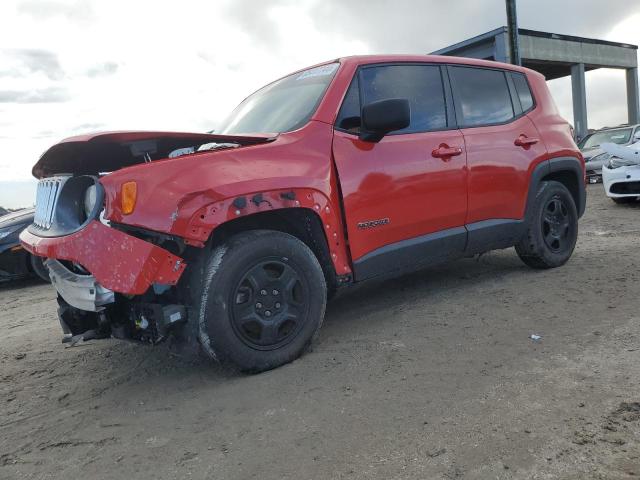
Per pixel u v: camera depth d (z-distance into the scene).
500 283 4.75
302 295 3.27
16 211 8.41
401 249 3.77
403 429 2.42
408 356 3.26
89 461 2.43
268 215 3.29
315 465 2.21
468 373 2.94
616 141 15.02
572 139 5.22
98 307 2.88
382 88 3.87
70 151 3.04
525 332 3.49
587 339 3.27
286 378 3.07
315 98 3.65
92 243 2.72
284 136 3.37
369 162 3.58
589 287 4.36
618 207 9.48
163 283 2.83
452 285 4.84
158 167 2.86
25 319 5.54
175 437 2.57
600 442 2.18
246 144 3.27
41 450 2.57
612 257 5.37
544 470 2.04
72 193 2.95
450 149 4.03
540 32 22.42
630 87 27.73
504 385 2.75
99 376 3.50
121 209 2.76
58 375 3.60
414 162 3.81
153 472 2.29
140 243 2.77
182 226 2.80
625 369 2.80
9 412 3.04
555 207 5.00
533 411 2.47
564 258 5.07
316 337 3.49
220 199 2.89
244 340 3.06
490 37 19.91
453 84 4.32
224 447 2.43
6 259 7.49
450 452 2.21
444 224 4.04
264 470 2.21
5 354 4.19
